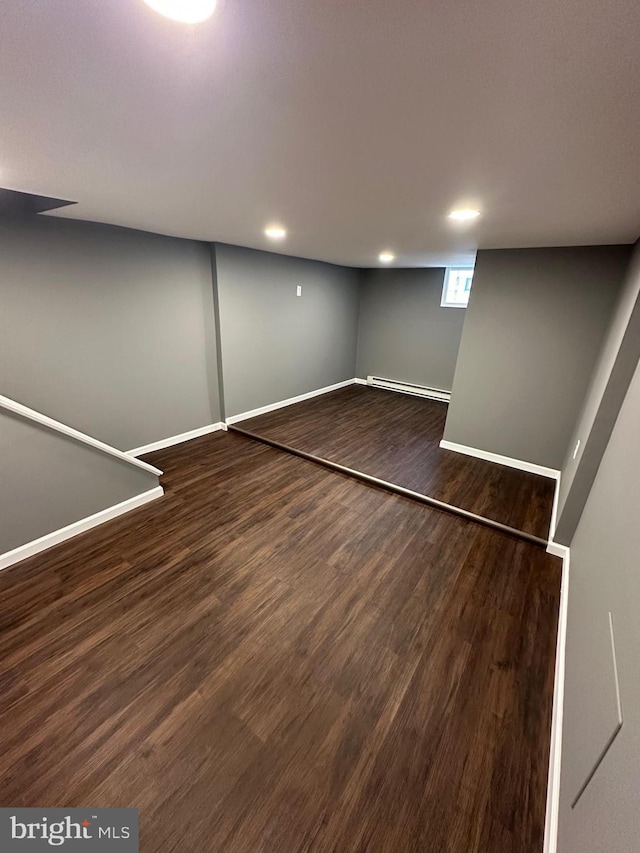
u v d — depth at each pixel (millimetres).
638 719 727
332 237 2996
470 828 1158
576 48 644
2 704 1448
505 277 3248
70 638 1732
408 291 5871
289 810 1183
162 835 1122
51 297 2701
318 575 2186
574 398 3191
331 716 1450
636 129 940
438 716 1463
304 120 1007
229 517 2736
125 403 3400
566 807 1053
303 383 5637
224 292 3943
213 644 1729
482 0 553
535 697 1544
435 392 5883
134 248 3135
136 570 2170
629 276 2402
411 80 792
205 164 1377
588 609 1387
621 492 1335
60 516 2352
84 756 1300
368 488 3223
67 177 1557
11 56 720
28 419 2098
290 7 580
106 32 646
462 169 1312
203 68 770
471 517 2770
